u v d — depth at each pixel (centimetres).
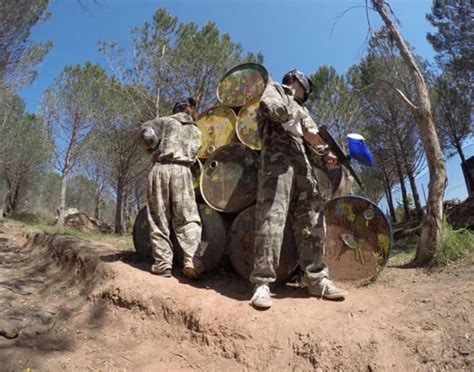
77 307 333
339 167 394
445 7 1453
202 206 396
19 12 1037
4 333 272
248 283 365
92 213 3669
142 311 307
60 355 255
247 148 401
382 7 476
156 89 1375
